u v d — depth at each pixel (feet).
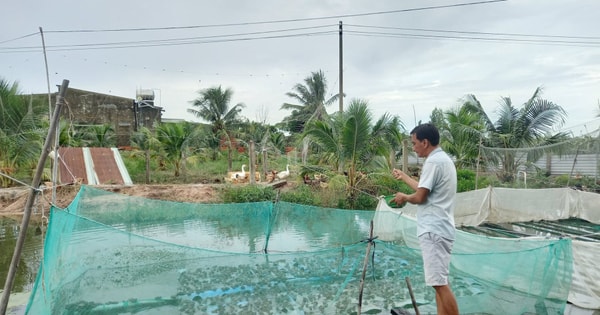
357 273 19.38
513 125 51.34
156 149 63.46
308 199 38.01
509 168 39.73
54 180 15.84
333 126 39.65
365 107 37.19
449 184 11.04
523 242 15.93
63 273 14.35
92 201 22.90
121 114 92.32
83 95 86.12
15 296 17.67
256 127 95.04
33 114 49.11
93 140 72.59
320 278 18.83
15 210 38.83
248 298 16.66
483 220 31.42
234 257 19.19
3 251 25.58
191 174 64.13
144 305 15.74
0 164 45.98
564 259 13.70
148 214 25.03
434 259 10.92
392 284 18.07
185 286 17.58
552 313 13.58
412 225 21.84
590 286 15.37
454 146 52.54
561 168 39.09
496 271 14.90
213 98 86.02
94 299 15.89
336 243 24.57
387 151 40.86
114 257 17.03
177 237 24.95
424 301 16.30
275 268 19.62
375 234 24.18
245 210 24.84
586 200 31.89
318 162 47.73
